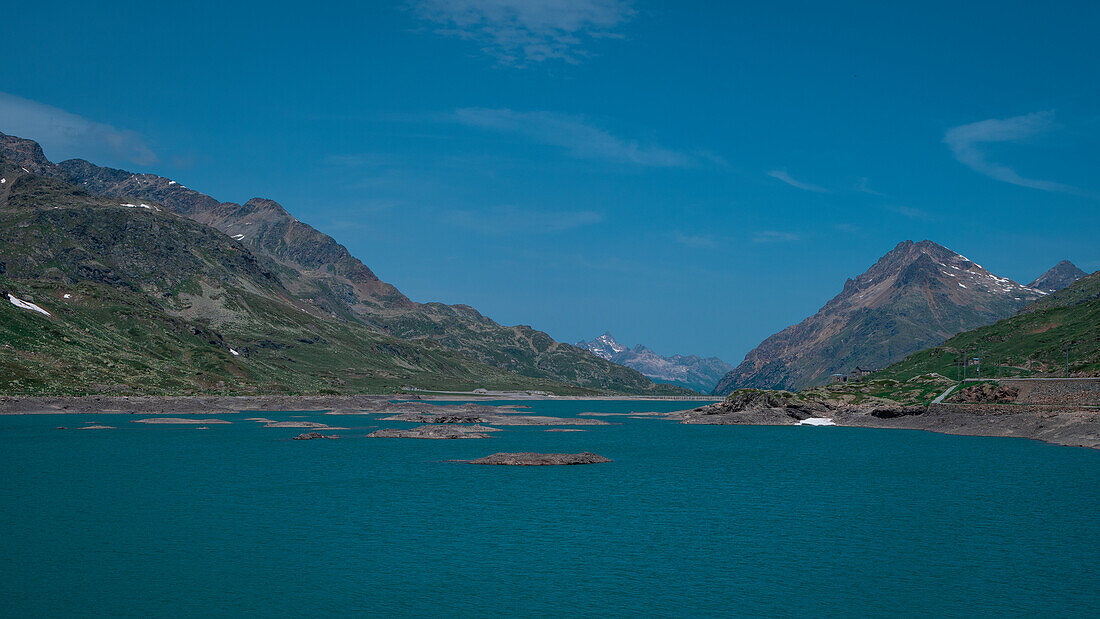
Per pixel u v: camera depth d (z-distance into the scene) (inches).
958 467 4995.1
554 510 3408.0
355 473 4426.7
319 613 2053.4
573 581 2357.3
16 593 2166.6
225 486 3895.2
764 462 5280.5
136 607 2071.9
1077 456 5629.9
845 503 3644.2
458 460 5113.2
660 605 2156.7
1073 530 3058.6
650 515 3324.3
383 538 2847.0
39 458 4849.9
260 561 2516.0
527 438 7111.2
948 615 2091.5
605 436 7623.0
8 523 2982.3
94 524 2987.2
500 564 2527.1
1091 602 2193.7
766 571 2475.4
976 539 2910.9
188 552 2608.3
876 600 2207.2
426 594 2222.0
